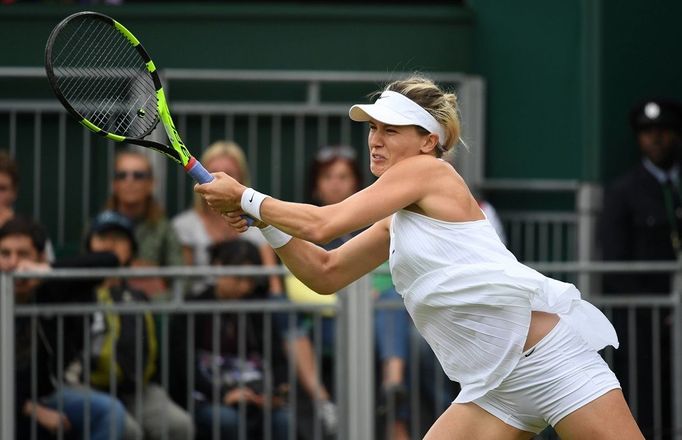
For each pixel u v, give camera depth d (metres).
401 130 14.26
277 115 26.36
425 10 27.33
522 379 14.45
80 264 20.44
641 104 25.42
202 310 20.38
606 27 27.00
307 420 21.41
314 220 13.88
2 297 19.73
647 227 24.88
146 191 24.03
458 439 14.80
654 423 21.66
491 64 27.64
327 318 22.12
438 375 21.52
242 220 14.52
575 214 27.12
